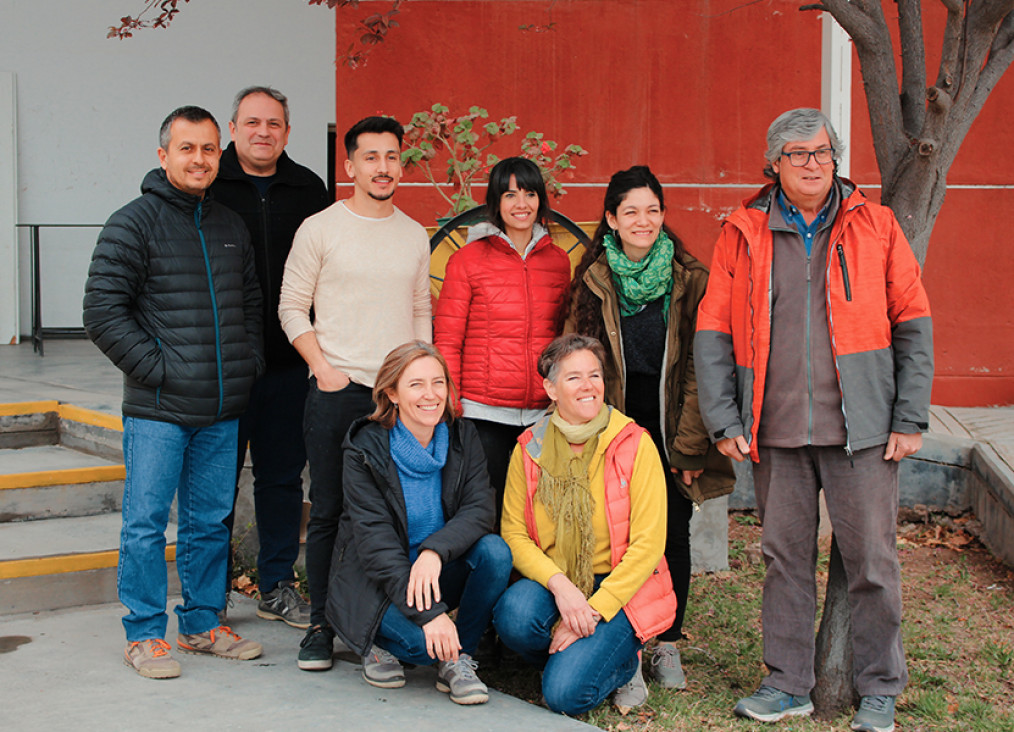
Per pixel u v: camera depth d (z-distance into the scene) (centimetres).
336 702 297
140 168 815
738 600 436
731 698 336
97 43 796
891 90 330
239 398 325
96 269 300
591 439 319
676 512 344
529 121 679
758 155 676
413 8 673
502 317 344
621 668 312
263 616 383
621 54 675
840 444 300
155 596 318
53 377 592
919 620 413
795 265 303
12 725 274
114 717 281
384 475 304
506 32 675
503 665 365
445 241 420
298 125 823
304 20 817
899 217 330
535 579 317
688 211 682
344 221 330
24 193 798
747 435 310
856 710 325
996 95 650
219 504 333
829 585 331
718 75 673
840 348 296
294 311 332
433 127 518
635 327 338
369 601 302
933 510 533
